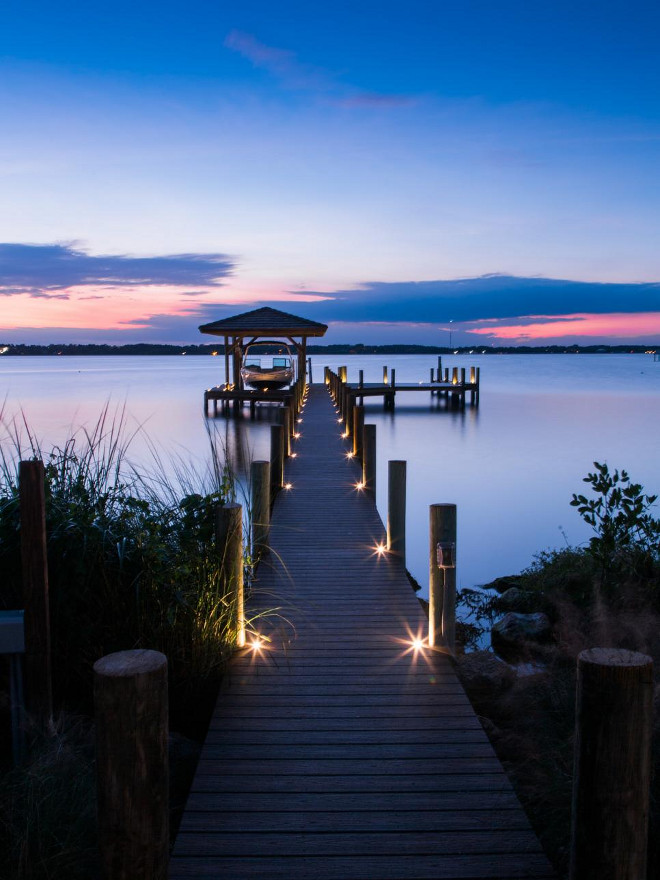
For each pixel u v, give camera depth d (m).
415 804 2.93
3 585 3.75
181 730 3.95
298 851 2.63
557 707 3.97
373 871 2.53
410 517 12.94
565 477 16.50
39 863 2.35
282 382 27.34
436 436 23.59
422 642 4.77
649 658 1.90
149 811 1.74
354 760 3.29
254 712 3.77
